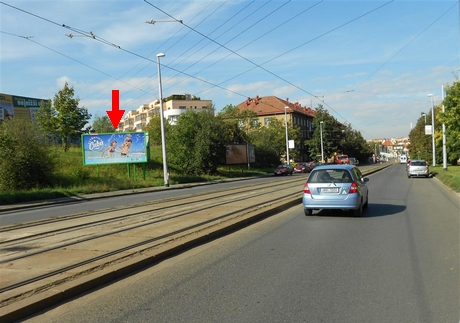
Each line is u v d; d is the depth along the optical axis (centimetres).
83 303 503
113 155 3362
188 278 600
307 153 9850
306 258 705
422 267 634
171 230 947
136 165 4003
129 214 1327
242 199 1670
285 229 999
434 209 1338
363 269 630
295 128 7819
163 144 3206
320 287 546
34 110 5416
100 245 803
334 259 695
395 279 576
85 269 611
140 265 658
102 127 7375
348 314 451
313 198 1187
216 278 597
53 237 943
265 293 527
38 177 2645
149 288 557
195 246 823
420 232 929
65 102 4131
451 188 2070
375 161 13900
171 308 480
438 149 6097
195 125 4484
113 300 512
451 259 680
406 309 462
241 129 6444
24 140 2602
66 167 3425
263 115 8862
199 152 4344
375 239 858
